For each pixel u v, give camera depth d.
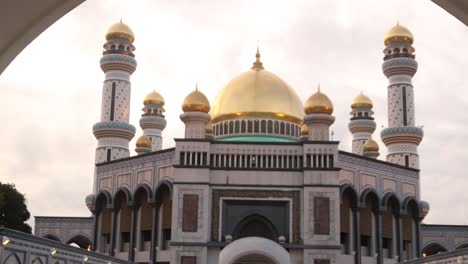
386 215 68.81
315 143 58.16
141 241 66.56
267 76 71.12
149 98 93.44
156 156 66.69
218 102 70.44
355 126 90.62
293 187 57.62
